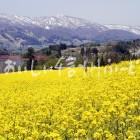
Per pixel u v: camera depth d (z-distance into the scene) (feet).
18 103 84.89
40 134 52.90
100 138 47.98
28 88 118.21
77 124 54.08
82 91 87.15
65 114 61.87
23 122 60.85
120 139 48.60
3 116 68.33
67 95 84.99
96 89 86.12
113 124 54.54
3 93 108.37
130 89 77.20
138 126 52.47
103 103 64.69
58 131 54.49
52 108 71.20
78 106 70.85
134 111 59.62
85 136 50.31
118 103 61.16
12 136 53.21
